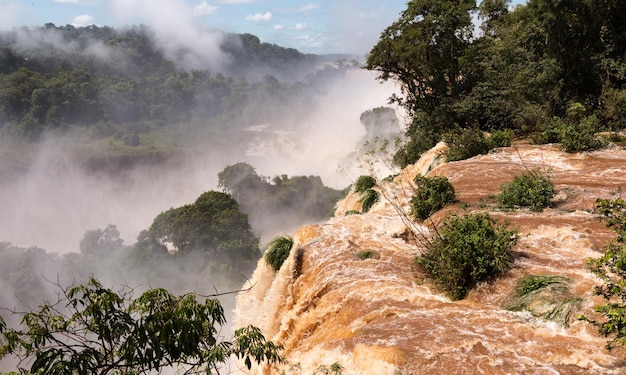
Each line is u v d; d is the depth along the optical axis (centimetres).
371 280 1156
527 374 733
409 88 3581
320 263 1320
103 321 601
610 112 2647
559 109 2933
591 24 3000
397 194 1938
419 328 905
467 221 1143
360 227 1538
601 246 1139
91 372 598
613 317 677
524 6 3647
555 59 3012
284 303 1341
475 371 745
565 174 1802
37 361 553
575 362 755
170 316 584
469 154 2284
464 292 1063
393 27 3372
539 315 911
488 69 3156
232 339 698
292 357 1052
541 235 1248
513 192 1502
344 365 863
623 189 1526
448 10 3127
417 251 1302
